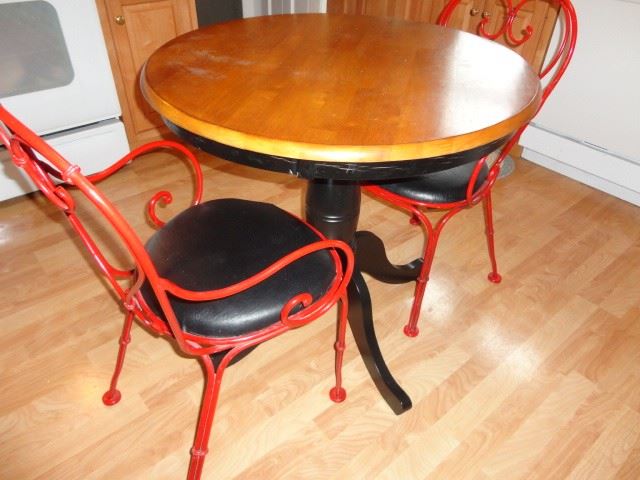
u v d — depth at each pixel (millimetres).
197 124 767
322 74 944
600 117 1896
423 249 1760
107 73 1811
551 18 1839
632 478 1110
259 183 2059
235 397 1252
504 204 1989
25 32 1562
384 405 1250
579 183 2131
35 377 1272
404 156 718
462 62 1021
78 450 1125
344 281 866
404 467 1123
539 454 1152
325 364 1345
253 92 861
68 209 676
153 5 1844
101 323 1422
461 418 1223
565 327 1469
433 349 1393
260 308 829
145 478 1085
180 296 678
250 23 1215
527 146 2162
